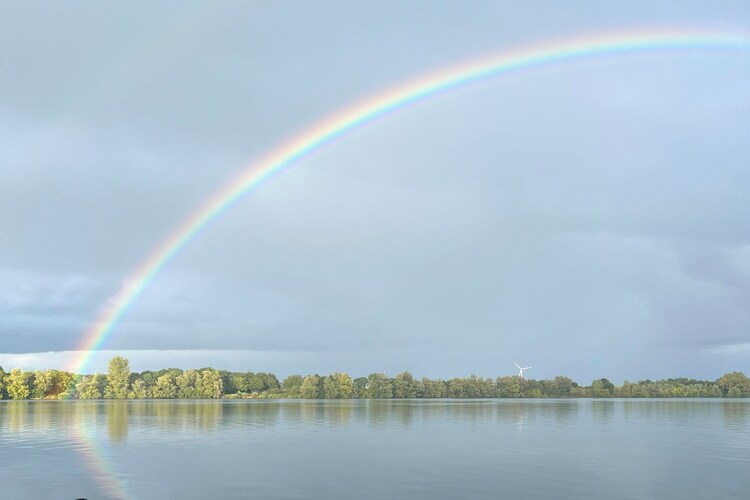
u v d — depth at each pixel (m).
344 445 86.50
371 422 135.62
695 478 57.47
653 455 74.31
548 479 56.72
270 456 74.19
